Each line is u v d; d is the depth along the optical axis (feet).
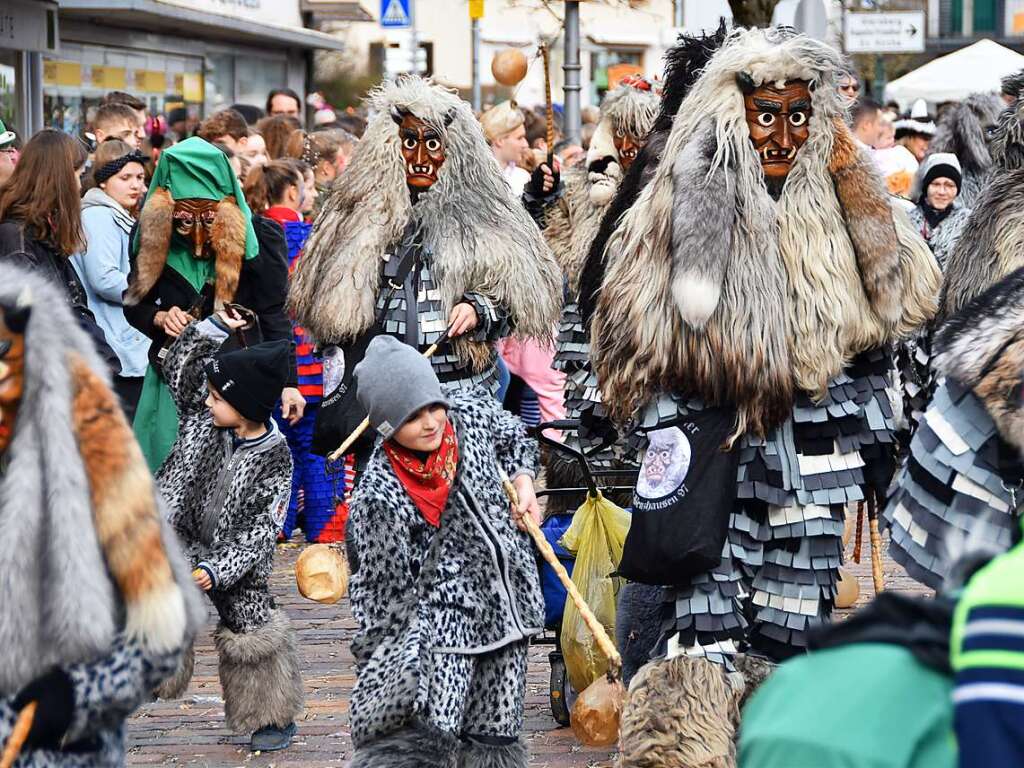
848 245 23.56
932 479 19.58
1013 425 18.10
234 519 26.91
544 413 46.29
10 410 14.83
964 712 8.86
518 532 22.35
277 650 28.32
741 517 23.53
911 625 9.65
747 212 23.15
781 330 22.99
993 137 33.50
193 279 37.22
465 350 31.99
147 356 38.19
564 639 27.35
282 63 112.98
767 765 9.46
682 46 27.73
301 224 45.39
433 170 32.30
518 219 33.09
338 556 26.89
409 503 21.24
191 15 84.33
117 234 38.17
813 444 23.65
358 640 21.16
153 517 15.15
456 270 31.83
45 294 15.19
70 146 34.91
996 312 18.70
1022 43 175.83
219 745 28.81
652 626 25.98
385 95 32.37
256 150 49.01
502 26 149.07
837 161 23.53
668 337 23.15
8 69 68.44
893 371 25.98
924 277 24.25
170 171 36.68
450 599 21.26
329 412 31.94
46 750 14.89
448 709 20.88
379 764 20.51
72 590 14.47
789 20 64.59
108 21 82.89
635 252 23.89
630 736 22.31
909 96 99.25
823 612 24.43
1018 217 31.37
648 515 23.20
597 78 140.67
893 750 9.16
